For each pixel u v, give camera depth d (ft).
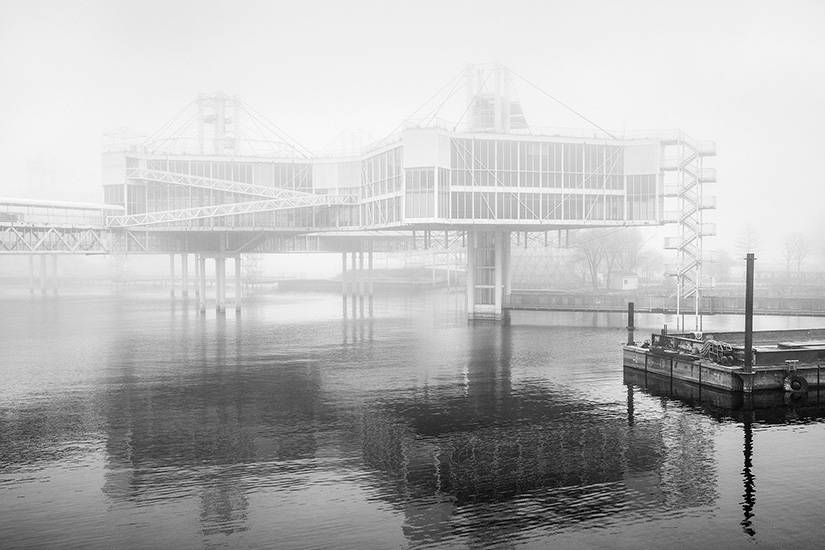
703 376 159.43
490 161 273.75
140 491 94.73
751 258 150.92
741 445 116.06
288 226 335.06
